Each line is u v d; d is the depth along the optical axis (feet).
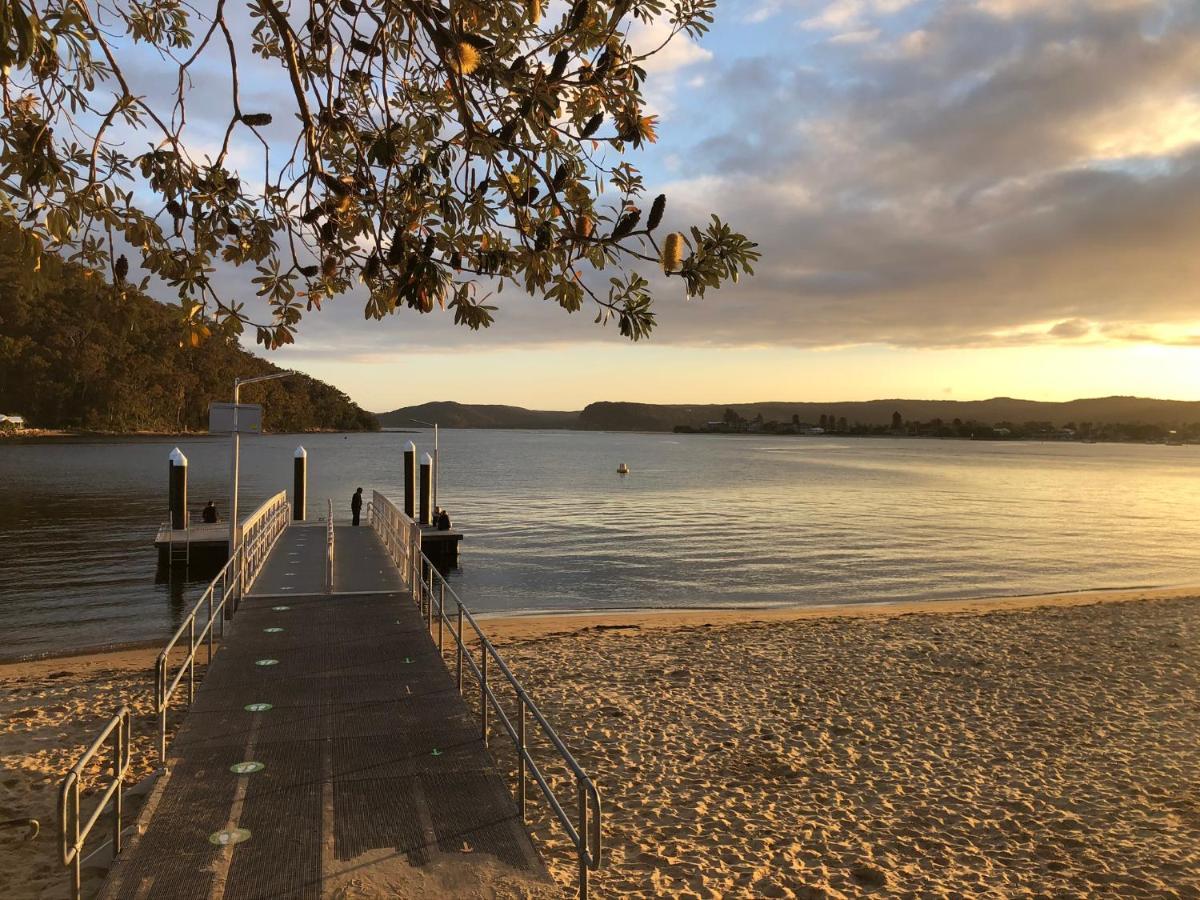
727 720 35.27
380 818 18.90
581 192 11.33
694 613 69.51
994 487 262.06
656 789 27.81
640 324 10.80
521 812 19.45
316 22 11.86
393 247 10.73
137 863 16.75
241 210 11.75
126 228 11.00
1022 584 90.07
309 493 186.60
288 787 20.43
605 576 90.38
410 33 11.80
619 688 40.09
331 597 42.68
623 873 21.84
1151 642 50.88
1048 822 25.48
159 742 23.30
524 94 10.28
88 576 84.38
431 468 111.04
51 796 25.68
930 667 44.68
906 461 467.11
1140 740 33.12
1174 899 20.88
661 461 396.37
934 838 24.32
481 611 71.41
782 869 22.27
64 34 10.08
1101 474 359.46
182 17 14.33
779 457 478.59
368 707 26.22
